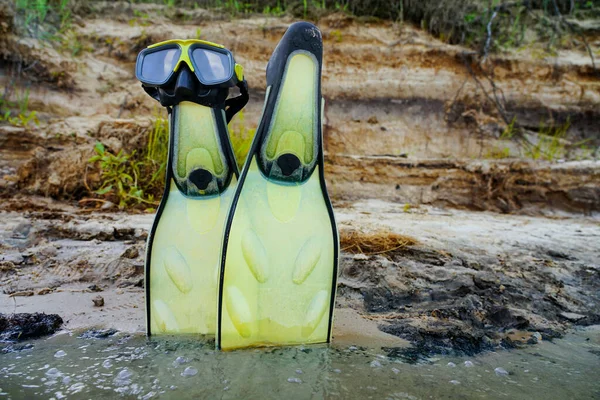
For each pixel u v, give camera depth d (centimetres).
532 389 84
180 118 92
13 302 116
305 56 87
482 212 259
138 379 80
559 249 172
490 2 361
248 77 321
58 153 229
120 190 215
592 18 378
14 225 163
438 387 82
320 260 91
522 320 119
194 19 340
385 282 133
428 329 108
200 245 94
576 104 336
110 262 140
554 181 267
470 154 319
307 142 89
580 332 118
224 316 88
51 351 91
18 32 293
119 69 315
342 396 77
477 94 329
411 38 338
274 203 90
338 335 104
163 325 96
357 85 327
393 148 318
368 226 187
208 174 93
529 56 345
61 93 295
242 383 79
